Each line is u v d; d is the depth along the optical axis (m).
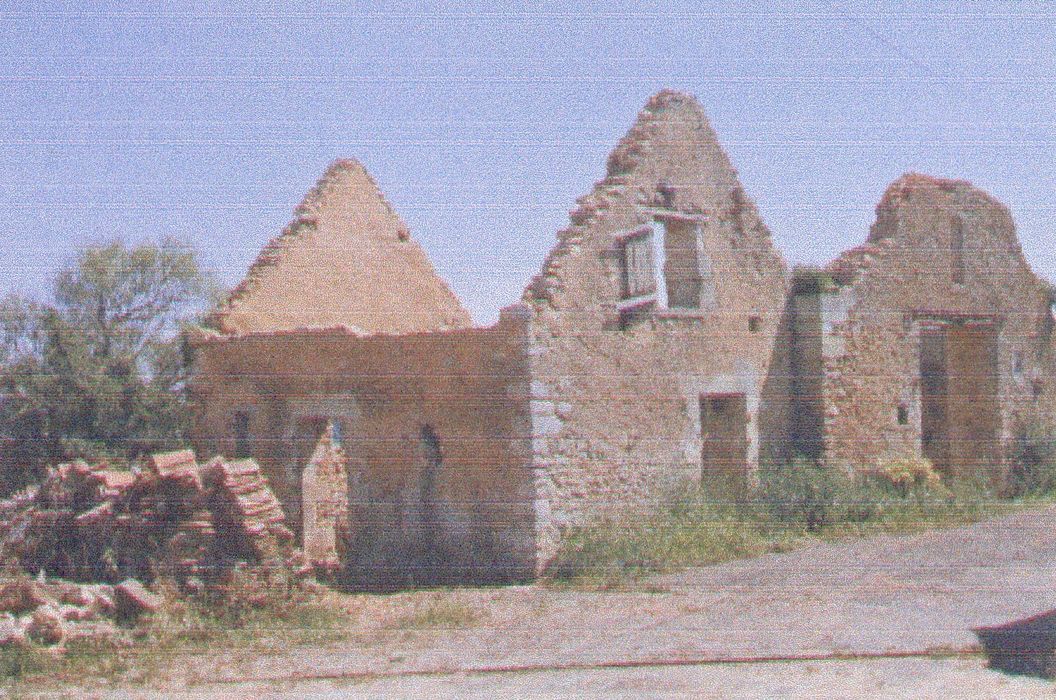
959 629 12.12
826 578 15.02
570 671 11.09
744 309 19.95
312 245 23.25
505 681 10.84
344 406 18.70
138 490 14.38
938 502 20.17
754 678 10.66
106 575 14.07
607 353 17.39
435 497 17.34
